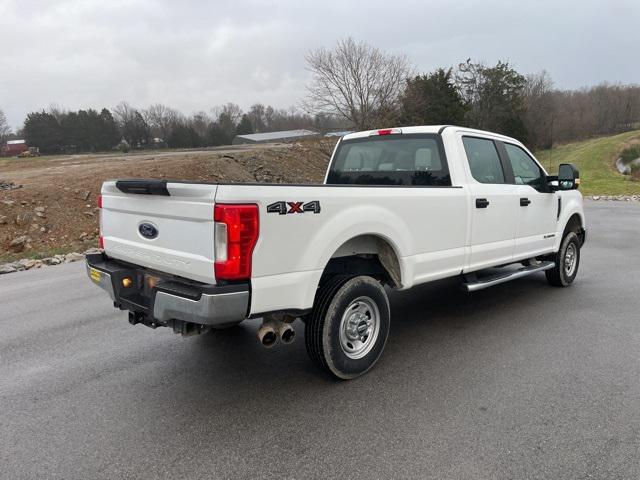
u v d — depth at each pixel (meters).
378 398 3.53
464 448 2.89
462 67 57.44
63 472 2.74
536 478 2.61
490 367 4.02
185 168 18.05
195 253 3.18
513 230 5.33
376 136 5.35
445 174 4.74
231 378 3.90
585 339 4.61
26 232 11.58
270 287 3.17
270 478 2.66
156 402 3.53
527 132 59.75
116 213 3.95
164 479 2.67
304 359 4.26
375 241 4.05
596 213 16.80
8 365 4.27
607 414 3.24
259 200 3.05
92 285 7.38
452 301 5.98
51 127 81.19
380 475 2.66
